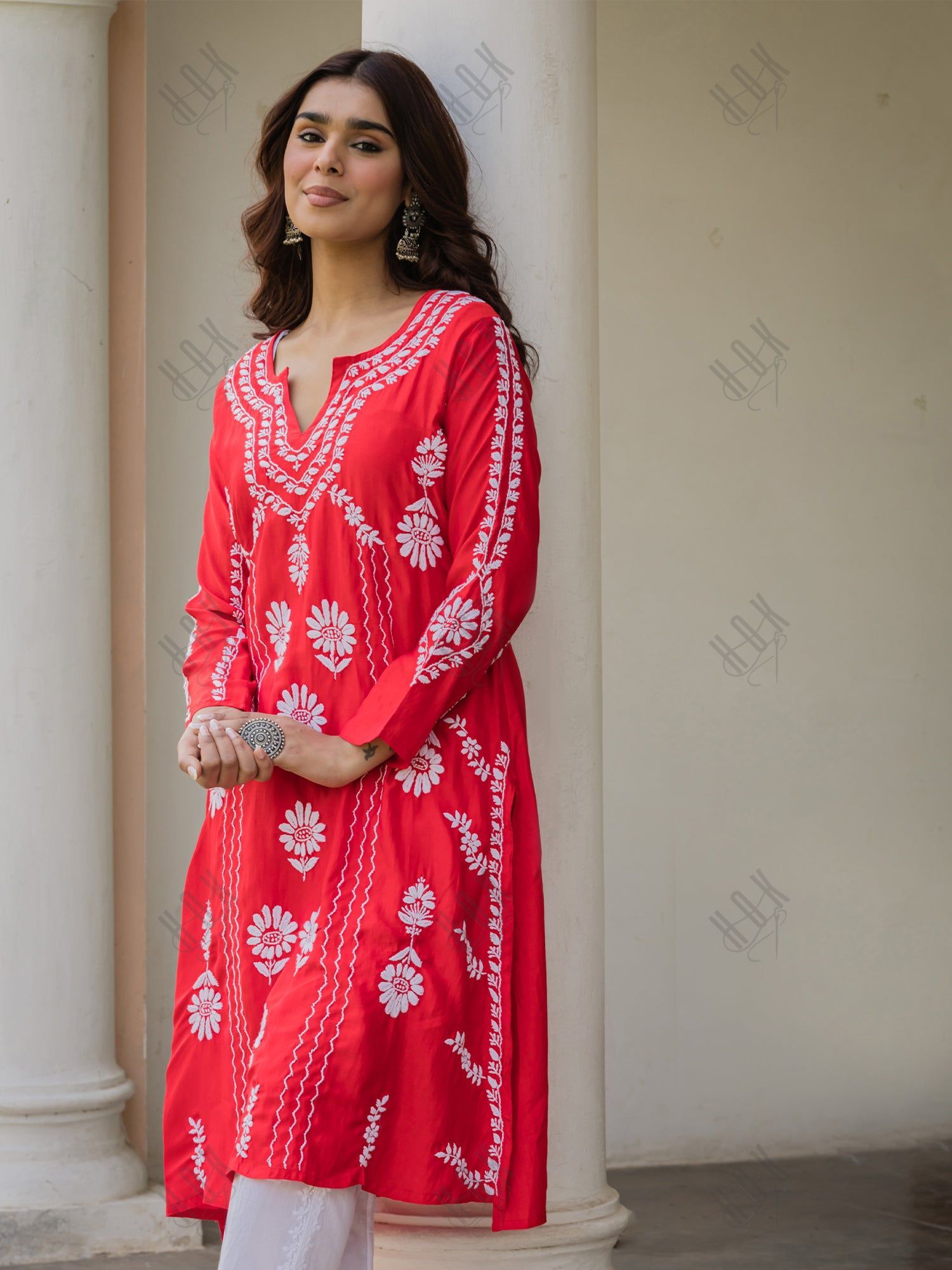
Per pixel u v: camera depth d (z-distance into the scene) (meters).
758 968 4.33
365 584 1.99
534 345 2.44
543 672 2.45
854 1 4.44
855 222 4.44
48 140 3.52
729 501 4.36
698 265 4.34
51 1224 3.42
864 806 4.42
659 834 4.29
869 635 4.45
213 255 4.05
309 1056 1.84
